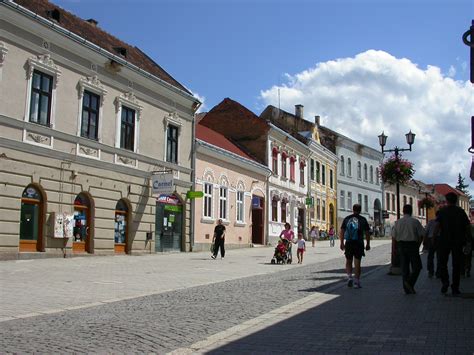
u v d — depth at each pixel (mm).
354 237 13711
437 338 7465
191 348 6992
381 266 20922
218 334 7852
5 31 20500
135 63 29219
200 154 34219
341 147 64062
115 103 26625
